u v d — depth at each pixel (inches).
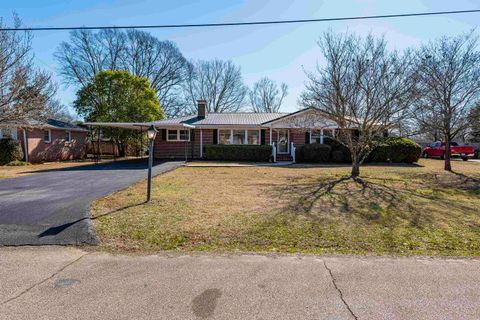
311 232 175.5
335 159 674.8
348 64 400.2
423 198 280.2
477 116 472.7
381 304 97.8
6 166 614.2
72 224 185.2
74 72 1124.5
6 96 422.3
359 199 271.9
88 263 130.1
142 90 983.6
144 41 1272.1
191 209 225.9
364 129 407.5
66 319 88.8
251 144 783.7
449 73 473.4
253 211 221.9
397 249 151.0
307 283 112.3
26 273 119.9
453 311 93.7
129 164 631.2
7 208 224.7
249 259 135.1
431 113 498.0
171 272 121.2
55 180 382.0
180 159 749.9
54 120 895.1
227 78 1637.6
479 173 478.9
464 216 214.7
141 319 89.2
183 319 89.3
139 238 163.0
